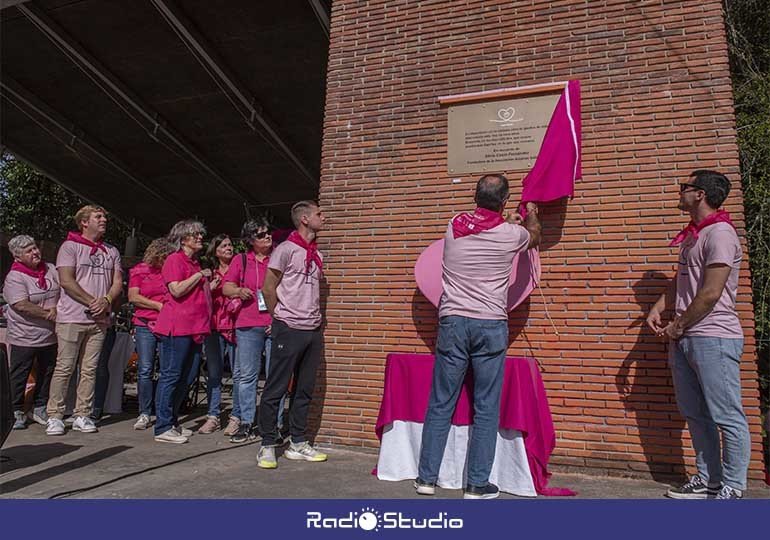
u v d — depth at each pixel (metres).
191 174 17.73
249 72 12.77
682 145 4.61
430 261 5.02
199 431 6.08
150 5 10.75
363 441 5.14
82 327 5.72
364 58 5.81
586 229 4.75
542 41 5.17
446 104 5.40
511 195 5.06
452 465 4.14
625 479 4.35
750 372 4.17
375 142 5.61
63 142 15.83
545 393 4.46
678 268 4.03
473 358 3.88
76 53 12.04
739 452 3.61
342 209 5.61
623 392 4.48
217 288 6.33
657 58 4.79
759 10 7.98
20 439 5.38
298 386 4.73
